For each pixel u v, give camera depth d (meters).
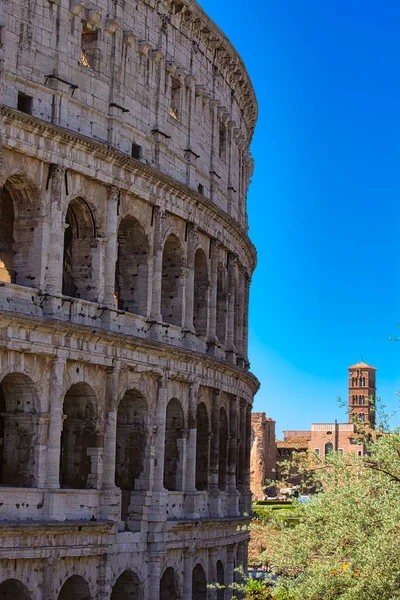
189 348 94.00
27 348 71.88
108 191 82.25
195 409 94.44
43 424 73.81
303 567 56.66
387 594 51.56
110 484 80.12
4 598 73.19
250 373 111.56
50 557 73.12
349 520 55.06
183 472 93.00
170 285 94.69
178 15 95.38
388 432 57.50
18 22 73.75
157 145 90.38
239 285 114.94
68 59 78.25
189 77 96.88
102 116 82.56
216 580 99.25
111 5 84.31
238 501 107.62
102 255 81.44
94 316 80.12
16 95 73.25
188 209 94.56
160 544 86.44
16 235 75.50
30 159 74.19
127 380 83.44
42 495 73.44
